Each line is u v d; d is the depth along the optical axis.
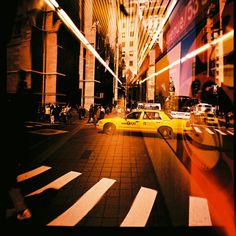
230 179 5.54
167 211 3.91
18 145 3.18
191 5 13.56
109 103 46.94
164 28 21.55
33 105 20.28
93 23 31.55
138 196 4.55
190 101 23.25
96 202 4.27
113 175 5.91
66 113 17.92
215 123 20.00
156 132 11.54
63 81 25.06
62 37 24.72
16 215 3.46
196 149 8.99
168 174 6.00
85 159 7.49
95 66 32.75
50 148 9.08
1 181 3.00
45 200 4.33
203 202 4.27
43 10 22.64
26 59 20.22
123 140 10.95
